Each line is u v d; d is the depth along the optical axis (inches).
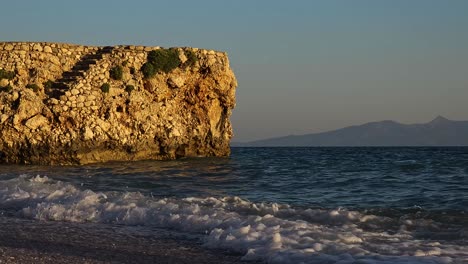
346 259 482.9
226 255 531.2
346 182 1214.9
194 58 1867.6
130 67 1754.4
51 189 909.2
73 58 1791.3
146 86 1779.0
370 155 3056.1
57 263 500.7
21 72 1704.0
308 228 608.4
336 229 622.5
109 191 948.0
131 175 1283.2
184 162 1727.4
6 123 1547.7
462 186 1116.5
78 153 1595.7
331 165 1800.0
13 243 578.6
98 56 1781.5
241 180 1255.5
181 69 1847.9
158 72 1797.5
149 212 717.3
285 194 1008.2
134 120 1722.4
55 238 603.5
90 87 1652.3
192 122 1899.6
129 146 1708.9
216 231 599.8
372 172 1488.7
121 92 1695.4
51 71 1728.6
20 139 1557.6
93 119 1631.4
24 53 1722.4
